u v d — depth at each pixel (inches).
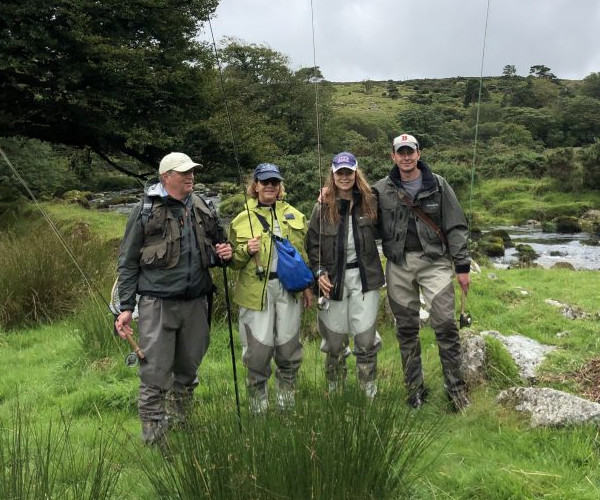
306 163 881.5
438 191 150.5
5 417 157.1
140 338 132.3
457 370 148.6
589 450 119.7
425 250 150.2
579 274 404.2
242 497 86.7
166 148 650.2
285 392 111.9
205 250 134.3
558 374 164.9
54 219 602.2
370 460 94.3
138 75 593.6
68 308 284.8
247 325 140.6
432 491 105.3
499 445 128.0
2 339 254.1
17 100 637.3
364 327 145.3
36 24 550.0
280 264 137.4
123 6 592.4
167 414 126.1
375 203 148.6
